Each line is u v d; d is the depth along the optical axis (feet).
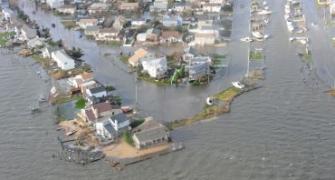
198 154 361.30
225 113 415.23
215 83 476.13
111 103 441.68
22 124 417.28
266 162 347.15
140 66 516.73
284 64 508.53
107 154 368.48
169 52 559.79
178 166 350.02
